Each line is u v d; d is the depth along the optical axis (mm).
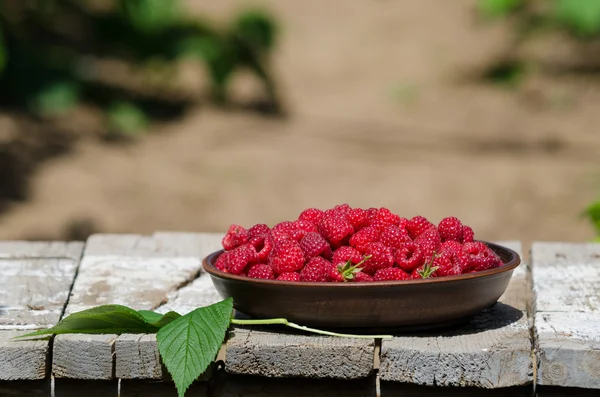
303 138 8164
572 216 6648
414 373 2184
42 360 2254
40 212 6625
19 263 3016
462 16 11328
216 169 7469
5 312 2553
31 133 7766
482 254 2389
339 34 11070
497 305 2592
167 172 7371
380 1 12031
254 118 8617
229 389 2309
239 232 2393
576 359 2160
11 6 8195
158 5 8336
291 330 2309
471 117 8617
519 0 10078
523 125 8375
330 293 2178
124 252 3121
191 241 3254
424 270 2230
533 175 7336
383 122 8586
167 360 2131
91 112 8297
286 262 2275
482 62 9945
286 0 12086
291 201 6957
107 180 7164
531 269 2947
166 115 8500
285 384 2291
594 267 2920
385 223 2367
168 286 2793
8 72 7918
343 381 2275
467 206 6859
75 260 3061
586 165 7473
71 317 2252
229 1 11531
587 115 8516
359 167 7535
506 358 2164
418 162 7660
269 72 9523
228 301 2250
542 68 9625
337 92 9383
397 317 2223
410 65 10078
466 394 2254
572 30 9930
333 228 2318
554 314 2477
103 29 8445
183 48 8336
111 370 2238
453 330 2348
